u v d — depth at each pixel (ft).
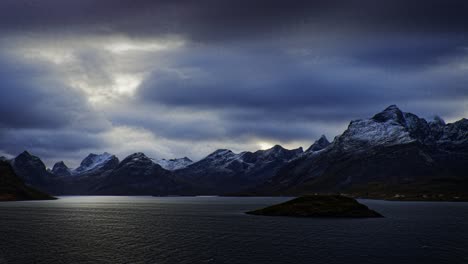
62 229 420.36
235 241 325.62
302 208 602.85
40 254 265.75
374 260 248.52
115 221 536.01
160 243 316.19
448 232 381.60
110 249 286.46
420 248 288.92
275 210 624.59
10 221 516.73
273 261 245.45
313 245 303.48
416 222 489.26
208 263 239.91
